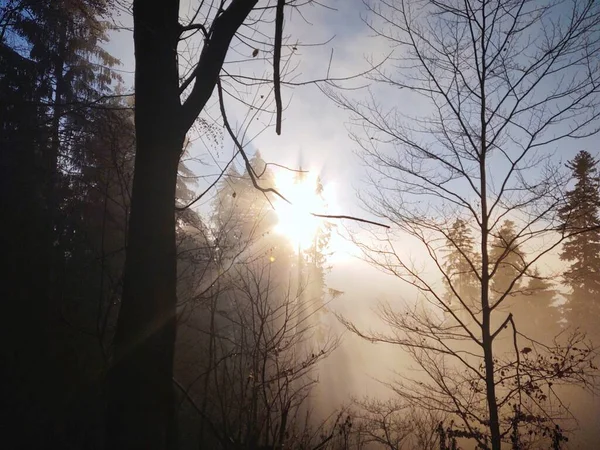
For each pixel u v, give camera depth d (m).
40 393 5.62
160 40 2.63
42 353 5.77
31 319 6.41
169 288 2.38
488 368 6.14
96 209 7.51
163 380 2.23
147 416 2.15
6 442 5.09
